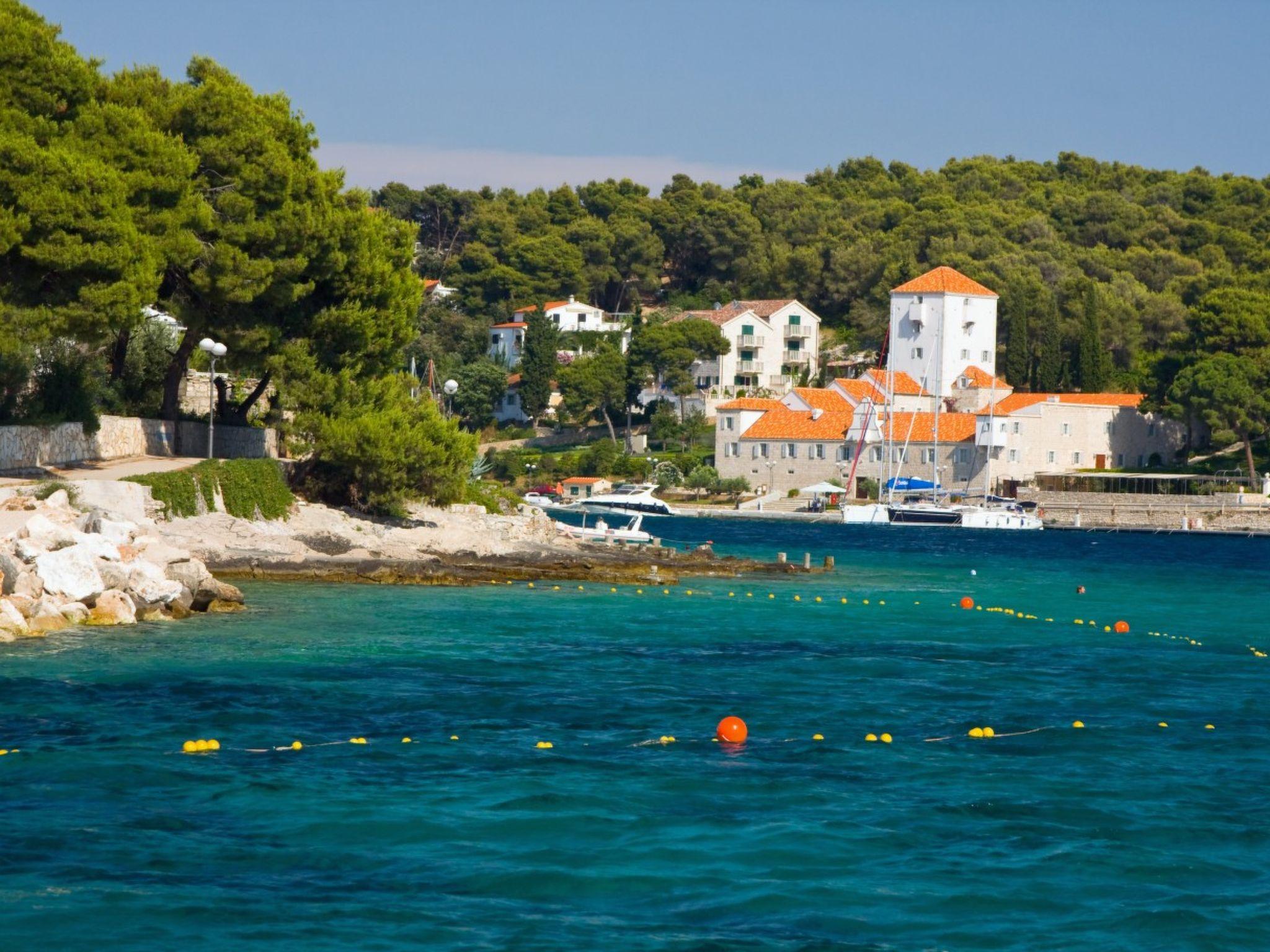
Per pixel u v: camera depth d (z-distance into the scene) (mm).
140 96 85375
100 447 80438
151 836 29266
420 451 86312
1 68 73375
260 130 85188
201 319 84062
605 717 41750
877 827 31109
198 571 59812
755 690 46938
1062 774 36219
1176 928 25734
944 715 43719
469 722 40406
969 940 25000
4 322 69375
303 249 85125
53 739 36562
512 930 24844
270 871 27453
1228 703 46844
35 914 24969
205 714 40000
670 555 94562
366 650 52000
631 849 29234
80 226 71250
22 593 52969
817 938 24875
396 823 30547
